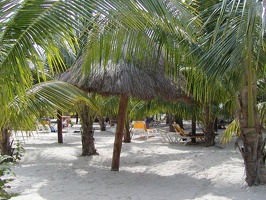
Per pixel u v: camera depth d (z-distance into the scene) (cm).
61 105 432
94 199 548
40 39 259
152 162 944
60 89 442
